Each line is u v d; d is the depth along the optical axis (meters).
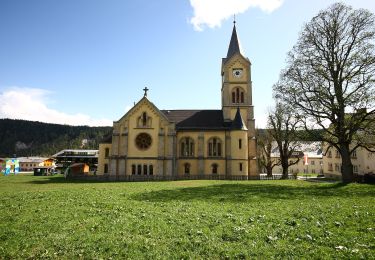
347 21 31.08
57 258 8.27
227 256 8.09
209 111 63.50
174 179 50.38
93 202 18.31
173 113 63.09
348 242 8.99
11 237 10.22
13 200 19.94
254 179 51.91
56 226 11.62
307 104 32.72
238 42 64.31
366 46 30.06
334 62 31.69
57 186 34.47
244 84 61.47
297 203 17.50
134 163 53.66
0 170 109.12
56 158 97.94
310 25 32.94
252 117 59.72
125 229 11.10
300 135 35.12
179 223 11.92
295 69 33.22
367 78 29.77
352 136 33.03
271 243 9.12
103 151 58.44
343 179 31.92
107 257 8.27
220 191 25.30
